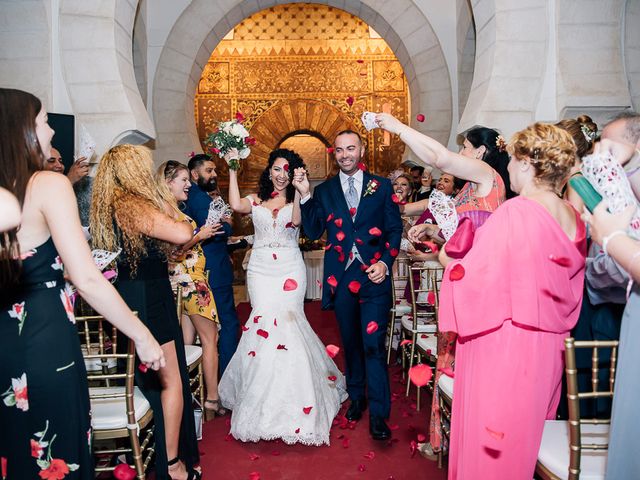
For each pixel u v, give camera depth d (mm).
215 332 3711
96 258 2225
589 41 4539
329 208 3451
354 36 10836
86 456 1756
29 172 1636
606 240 1488
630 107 4422
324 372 3678
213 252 4168
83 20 4477
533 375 1878
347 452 3184
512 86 4617
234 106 10797
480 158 2736
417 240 2955
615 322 2242
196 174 4492
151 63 7199
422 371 2318
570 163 1969
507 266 1896
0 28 4363
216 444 3328
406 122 10781
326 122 10828
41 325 1638
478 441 1908
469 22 6902
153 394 2508
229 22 7605
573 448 1736
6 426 1609
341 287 3400
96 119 4453
